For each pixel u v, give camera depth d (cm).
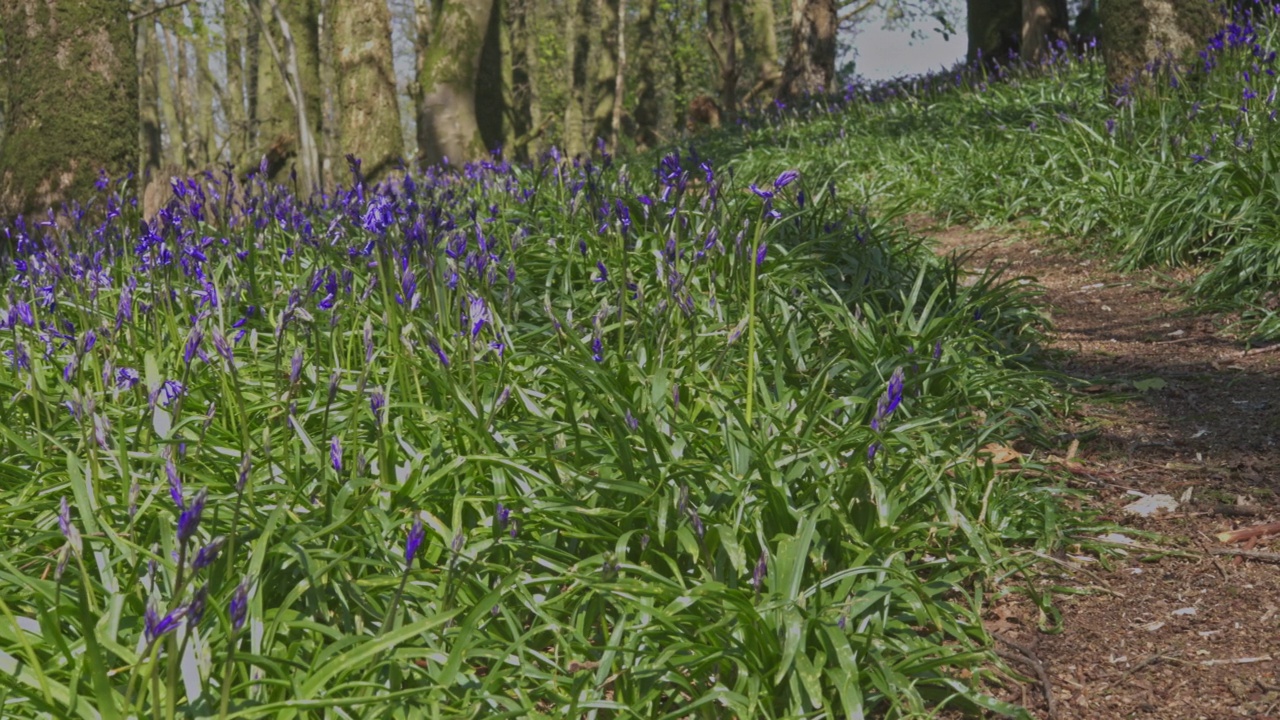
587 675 247
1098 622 306
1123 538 354
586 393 321
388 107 1582
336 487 304
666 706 260
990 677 275
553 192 712
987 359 498
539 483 311
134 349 394
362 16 1562
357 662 224
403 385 355
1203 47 891
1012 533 348
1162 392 482
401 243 397
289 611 254
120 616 233
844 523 299
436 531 294
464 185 758
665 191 463
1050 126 930
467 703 236
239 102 3372
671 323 406
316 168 1098
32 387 333
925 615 275
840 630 256
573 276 523
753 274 337
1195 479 392
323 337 416
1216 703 264
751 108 2034
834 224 586
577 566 278
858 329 435
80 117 884
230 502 287
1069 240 762
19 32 887
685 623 267
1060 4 1570
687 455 331
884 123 1230
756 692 247
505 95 2614
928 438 354
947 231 880
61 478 318
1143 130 800
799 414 354
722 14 2312
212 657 233
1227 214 635
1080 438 440
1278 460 397
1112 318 607
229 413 351
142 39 3019
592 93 3316
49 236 529
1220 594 315
